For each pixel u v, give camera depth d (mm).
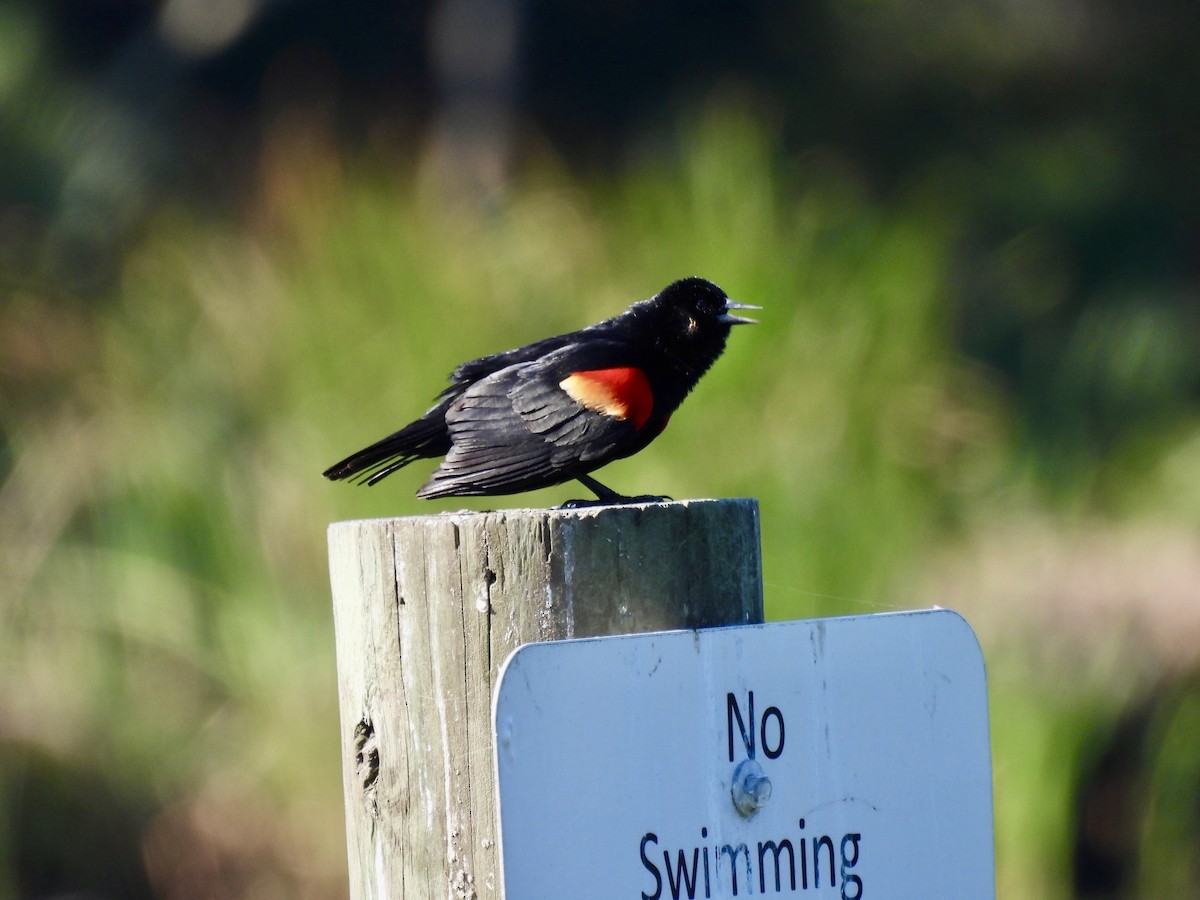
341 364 10469
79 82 23953
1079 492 13297
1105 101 26219
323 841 10570
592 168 14156
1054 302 24062
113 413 11164
